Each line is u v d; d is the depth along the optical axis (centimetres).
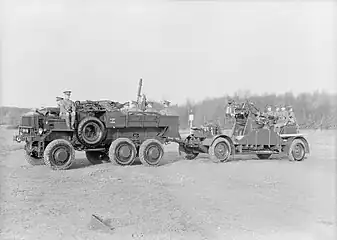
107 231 509
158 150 1209
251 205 657
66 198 703
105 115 1219
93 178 940
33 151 1169
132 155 1205
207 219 571
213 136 1361
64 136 1174
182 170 1100
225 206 652
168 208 634
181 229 521
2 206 632
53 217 571
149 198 709
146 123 1283
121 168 1130
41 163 1206
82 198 704
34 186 818
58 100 1178
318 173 1033
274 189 809
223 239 482
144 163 1183
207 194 752
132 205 652
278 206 653
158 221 556
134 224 540
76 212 602
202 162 1319
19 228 517
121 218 570
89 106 1225
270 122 1452
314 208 630
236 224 545
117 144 1185
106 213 596
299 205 654
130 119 1252
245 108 1416
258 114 1435
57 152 1084
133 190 786
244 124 1409
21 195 720
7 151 1570
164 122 1327
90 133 1194
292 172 1062
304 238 488
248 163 1303
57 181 889
